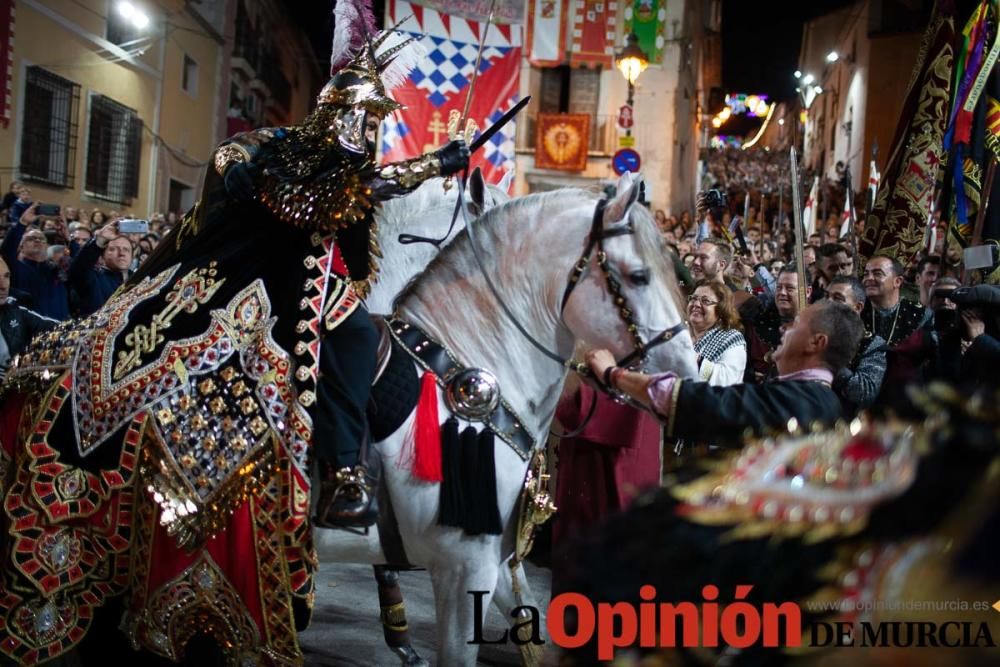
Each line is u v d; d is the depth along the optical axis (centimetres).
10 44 1366
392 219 441
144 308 287
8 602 270
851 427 116
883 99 2872
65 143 1548
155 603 272
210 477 268
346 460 269
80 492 273
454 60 1559
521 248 301
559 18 1958
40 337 304
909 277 737
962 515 96
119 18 1748
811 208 1229
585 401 373
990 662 93
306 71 3575
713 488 118
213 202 318
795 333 287
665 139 2077
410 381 288
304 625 275
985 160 586
